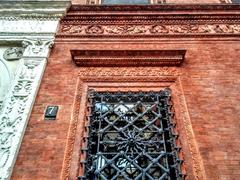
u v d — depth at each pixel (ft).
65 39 26.58
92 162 18.74
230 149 19.02
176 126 20.45
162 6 28.68
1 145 19.04
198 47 25.82
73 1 33.40
